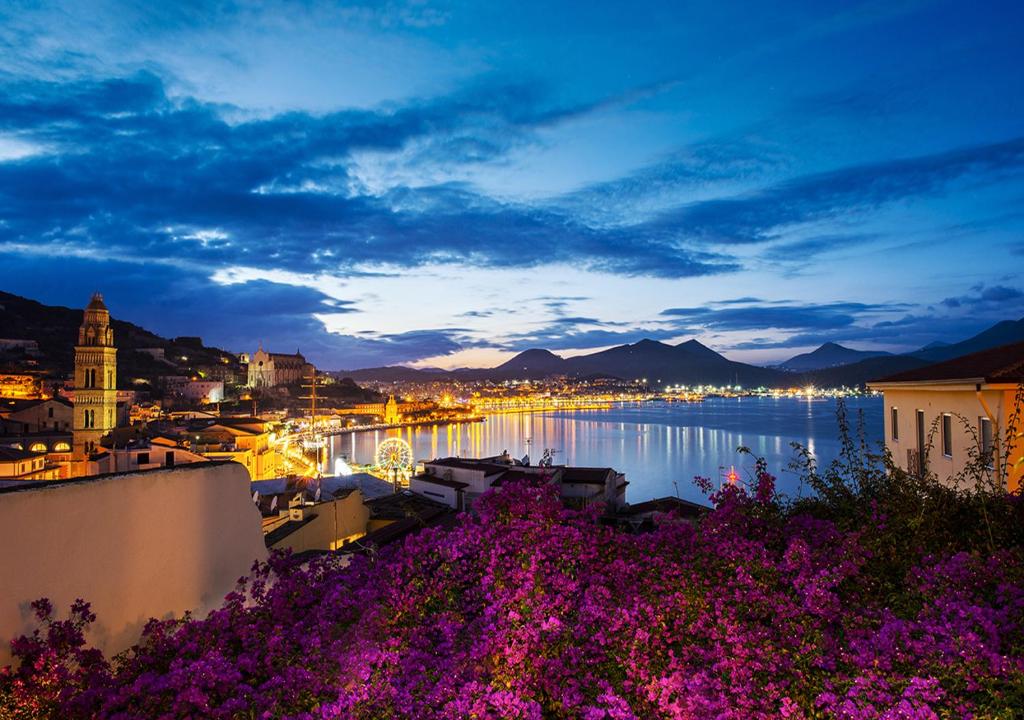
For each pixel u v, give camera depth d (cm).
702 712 416
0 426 9769
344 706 427
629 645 494
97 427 9388
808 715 426
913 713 380
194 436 9588
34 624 480
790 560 578
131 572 564
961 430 1775
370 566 671
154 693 440
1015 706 396
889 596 573
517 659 468
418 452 17588
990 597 539
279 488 4369
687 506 2867
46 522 496
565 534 648
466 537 656
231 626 567
